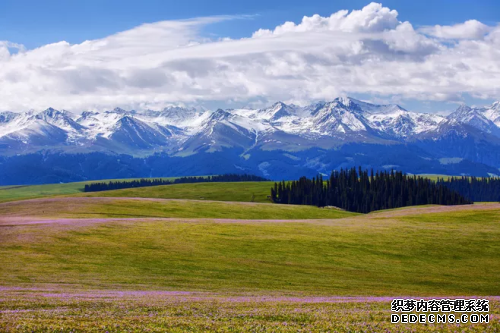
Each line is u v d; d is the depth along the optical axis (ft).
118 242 246.88
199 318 105.60
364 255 243.60
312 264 224.74
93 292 152.97
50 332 88.58
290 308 120.78
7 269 188.03
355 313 114.42
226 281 188.55
